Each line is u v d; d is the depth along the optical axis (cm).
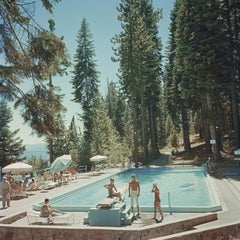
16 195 1872
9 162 4562
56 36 1033
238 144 3247
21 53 1027
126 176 2953
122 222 1165
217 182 2017
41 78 1048
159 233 1017
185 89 3139
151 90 4447
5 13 1009
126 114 7644
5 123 4600
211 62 2964
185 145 4172
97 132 4097
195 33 3044
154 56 4341
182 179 2581
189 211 1306
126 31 3938
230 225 910
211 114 3050
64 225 1194
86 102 4572
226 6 3288
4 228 1102
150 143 4819
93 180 2542
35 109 1034
